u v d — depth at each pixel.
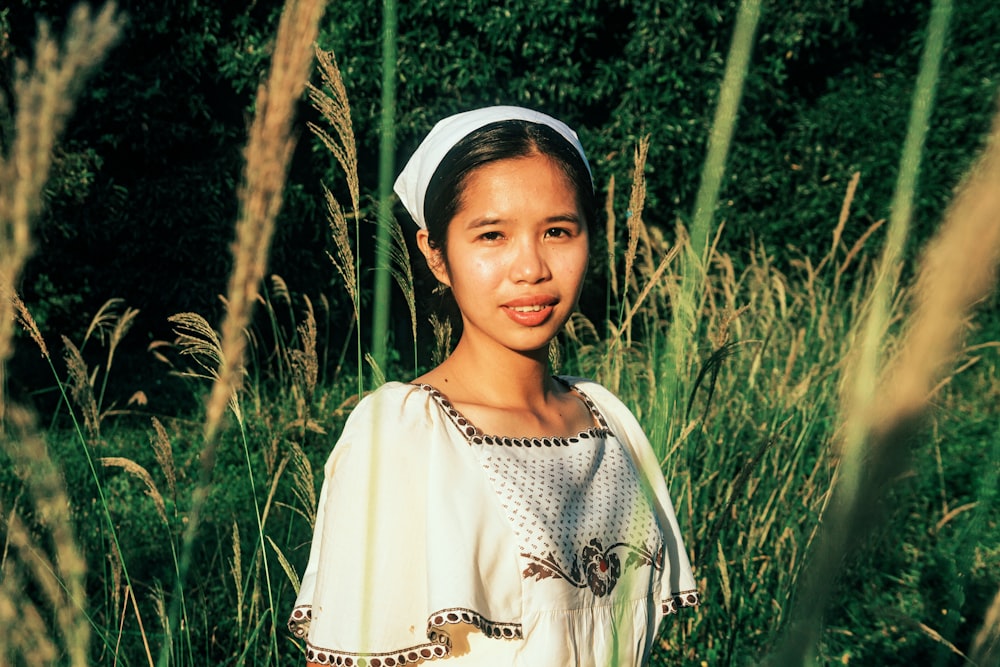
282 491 4.17
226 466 4.82
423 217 1.49
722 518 2.29
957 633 3.27
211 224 7.46
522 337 1.35
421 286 1.80
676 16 7.75
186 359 7.12
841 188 8.16
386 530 1.24
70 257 7.09
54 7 6.08
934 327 0.36
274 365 7.00
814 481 3.43
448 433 1.32
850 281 7.77
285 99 0.56
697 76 7.99
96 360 7.32
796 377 4.50
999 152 0.34
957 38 7.94
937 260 0.35
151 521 4.13
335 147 1.51
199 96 7.51
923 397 0.37
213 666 2.89
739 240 8.29
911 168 0.47
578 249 1.37
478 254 1.35
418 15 7.55
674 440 2.48
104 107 7.05
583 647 1.30
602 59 8.22
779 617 2.77
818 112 8.36
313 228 7.60
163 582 3.52
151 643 3.02
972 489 4.30
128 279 7.39
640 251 3.91
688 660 3.01
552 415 1.46
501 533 1.28
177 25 7.40
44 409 6.42
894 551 3.62
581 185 1.39
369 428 1.30
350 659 1.20
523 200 1.33
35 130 0.56
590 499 1.38
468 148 1.36
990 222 0.34
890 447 0.38
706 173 0.56
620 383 3.63
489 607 1.25
